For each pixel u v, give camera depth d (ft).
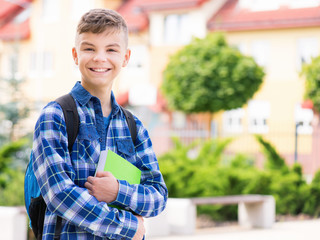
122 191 7.06
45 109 7.14
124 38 7.64
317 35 81.76
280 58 83.76
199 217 30.66
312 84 62.95
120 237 7.01
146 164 7.83
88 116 7.30
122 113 7.78
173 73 75.15
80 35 7.47
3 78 57.11
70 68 91.25
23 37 94.17
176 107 75.82
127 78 89.71
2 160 33.60
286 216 32.63
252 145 59.62
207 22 85.25
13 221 20.42
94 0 90.33
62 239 6.95
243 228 28.40
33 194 7.34
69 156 7.04
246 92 73.41
